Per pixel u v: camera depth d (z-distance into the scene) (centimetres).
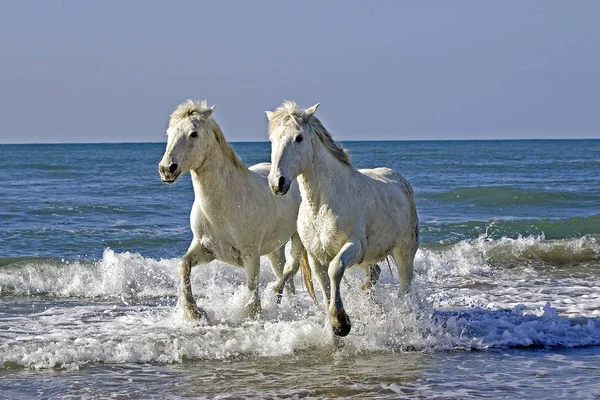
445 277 1523
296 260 1102
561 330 996
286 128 799
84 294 1325
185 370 841
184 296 1002
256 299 1032
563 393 757
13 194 3278
